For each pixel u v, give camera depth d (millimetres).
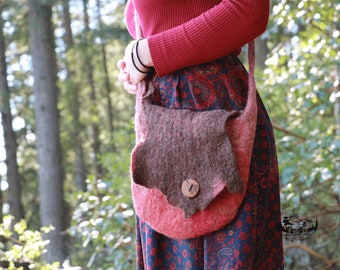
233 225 1518
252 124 1501
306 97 4438
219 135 1483
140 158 1544
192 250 1559
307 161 4195
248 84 1596
